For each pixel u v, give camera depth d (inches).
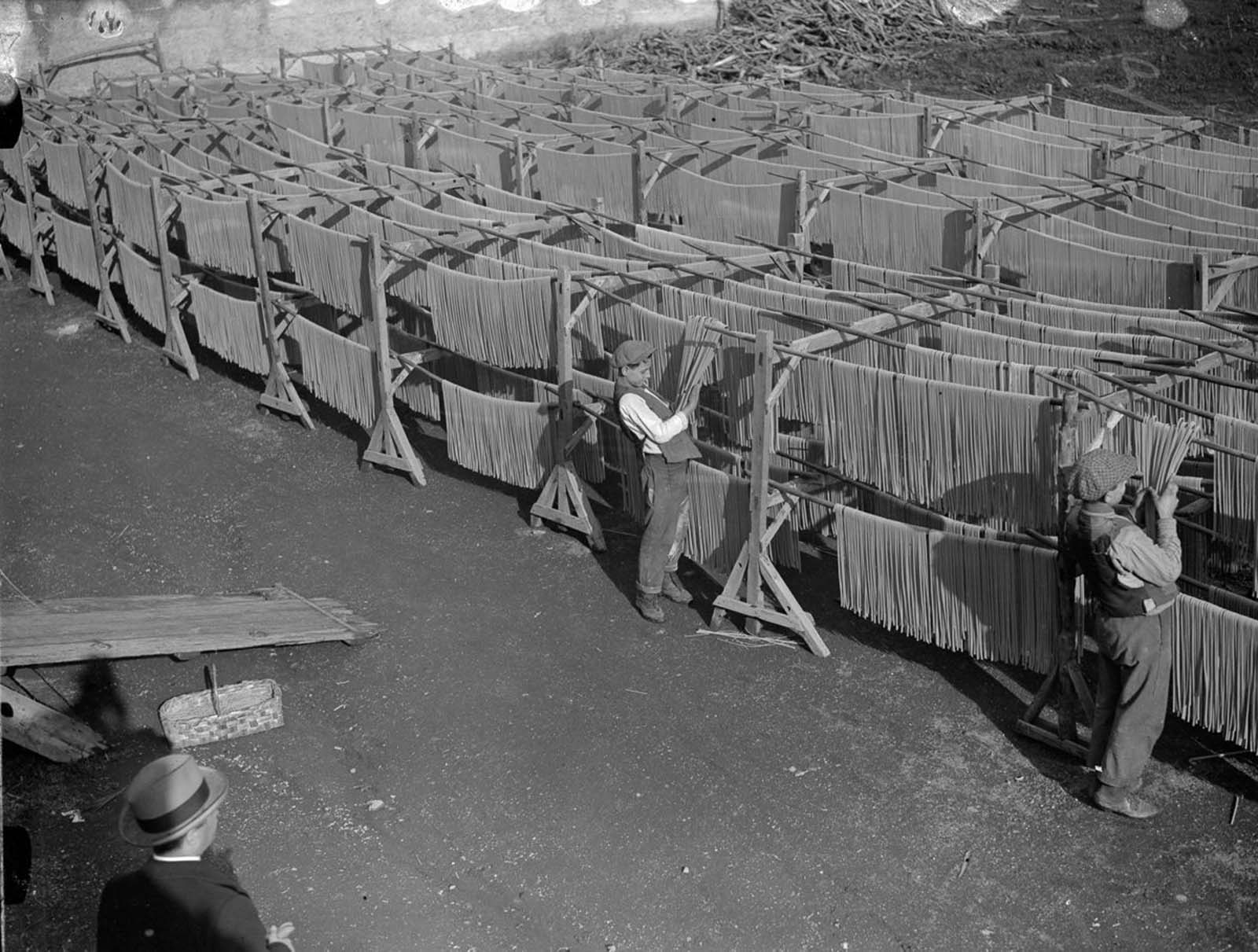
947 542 274.1
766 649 309.4
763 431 295.0
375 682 304.2
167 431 462.9
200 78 889.5
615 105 741.9
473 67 895.1
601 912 229.8
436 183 516.7
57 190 581.6
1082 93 929.5
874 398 282.5
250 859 245.9
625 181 567.8
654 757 271.3
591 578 346.9
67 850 249.4
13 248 690.8
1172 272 393.1
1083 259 418.0
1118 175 548.4
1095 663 292.7
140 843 153.1
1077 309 347.9
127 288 537.0
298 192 502.9
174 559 372.2
